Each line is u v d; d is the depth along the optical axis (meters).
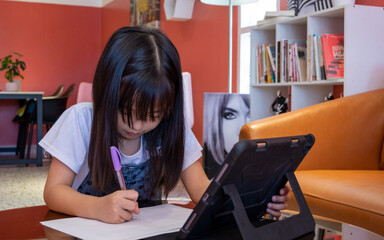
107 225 0.85
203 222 0.74
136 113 0.88
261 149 0.71
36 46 7.18
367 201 1.40
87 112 1.09
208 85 4.54
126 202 0.86
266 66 3.05
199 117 4.67
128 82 0.87
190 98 3.71
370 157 2.12
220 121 3.46
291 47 2.80
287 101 3.03
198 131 4.70
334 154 2.06
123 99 0.88
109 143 0.92
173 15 4.66
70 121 1.06
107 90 0.89
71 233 0.80
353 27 2.33
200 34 4.64
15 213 0.98
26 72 7.14
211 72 4.49
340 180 1.59
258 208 0.86
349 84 2.32
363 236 0.85
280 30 2.93
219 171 0.70
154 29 0.96
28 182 4.26
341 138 2.07
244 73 4.18
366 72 2.36
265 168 0.78
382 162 2.09
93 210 0.89
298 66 2.75
